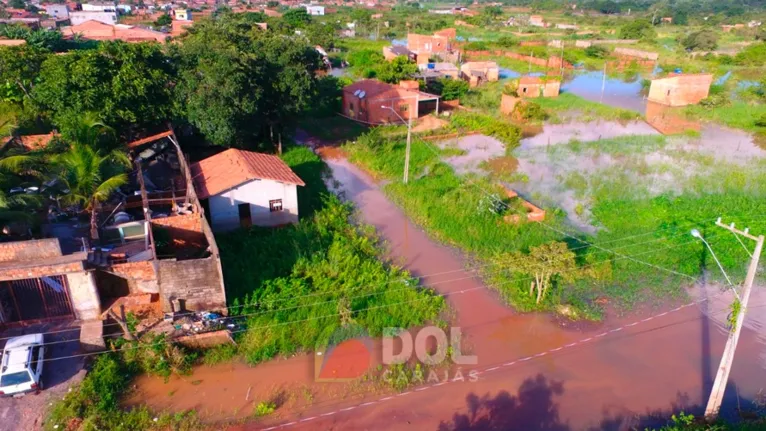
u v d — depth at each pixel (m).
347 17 130.75
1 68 31.38
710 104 52.22
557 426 14.87
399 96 45.62
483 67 65.44
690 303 20.61
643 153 38.09
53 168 23.44
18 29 58.38
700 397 15.98
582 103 53.84
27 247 17.14
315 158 36.44
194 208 23.78
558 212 27.50
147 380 16.28
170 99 30.70
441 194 29.84
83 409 14.84
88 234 22.44
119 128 29.53
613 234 25.45
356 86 48.16
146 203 23.58
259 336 17.95
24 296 17.42
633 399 15.88
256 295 19.70
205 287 18.44
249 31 43.88
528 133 43.88
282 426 14.73
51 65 28.53
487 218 26.70
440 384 16.41
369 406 15.52
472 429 14.74
